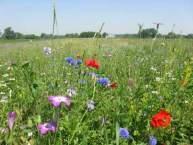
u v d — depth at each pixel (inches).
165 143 28.6
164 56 53.7
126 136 25.7
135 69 43.4
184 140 29.1
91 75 36.1
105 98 32.0
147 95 33.7
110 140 26.0
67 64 40.5
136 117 29.6
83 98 30.9
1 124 25.7
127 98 32.2
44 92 28.7
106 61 49.4
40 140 20.6
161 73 44.5
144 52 56.3
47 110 26.5
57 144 22.4
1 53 97.6
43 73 36.0
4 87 37.5
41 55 60.2
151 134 28.8
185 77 35.2
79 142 24.7
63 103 19.0
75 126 24.7
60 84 31.5
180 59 48.3
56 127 19.6
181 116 31.8
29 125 24.8
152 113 31.1
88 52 49.8
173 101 34.3
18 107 28.8
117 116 28.2
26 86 32.2
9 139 21.7
